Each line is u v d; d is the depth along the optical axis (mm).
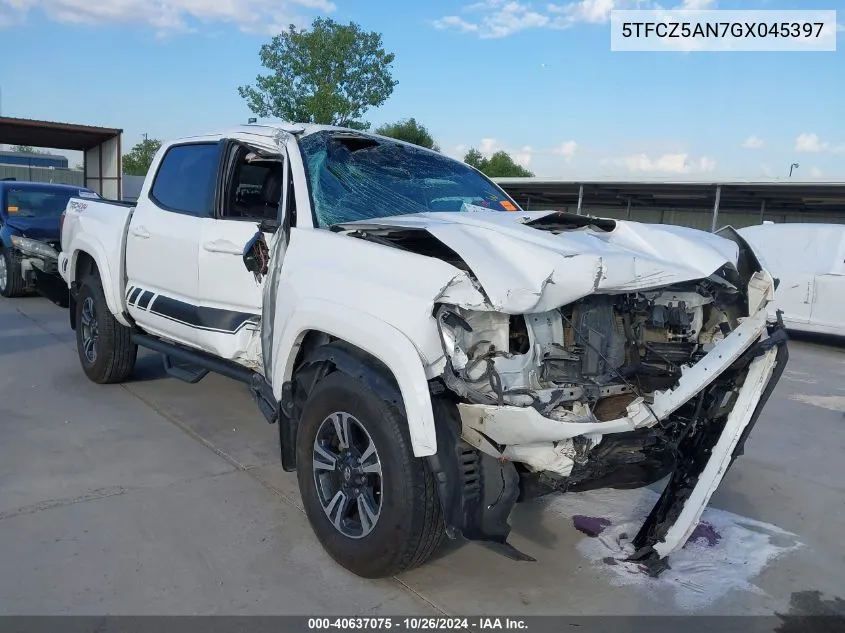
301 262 3510
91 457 4594
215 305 4371
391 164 4523
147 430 5145
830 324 10453
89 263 6223
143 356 7191
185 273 4578
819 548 3863
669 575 3488
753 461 5262
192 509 3914
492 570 3447
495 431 2773
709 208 23719
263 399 3988
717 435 3471
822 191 17562
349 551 3230
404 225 3232
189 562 3361
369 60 23469
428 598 3180
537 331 3033
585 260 2850
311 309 3262
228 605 3037
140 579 3195
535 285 2787
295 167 3926
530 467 2969
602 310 3244
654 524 3475
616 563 3570
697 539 3896
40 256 9797
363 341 2967
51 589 3078
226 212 4434
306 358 3543
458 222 3318
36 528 3605
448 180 4730
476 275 2781
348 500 3258
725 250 3502
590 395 3043
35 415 5348
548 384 3012
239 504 4000
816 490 4723
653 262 3123
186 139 5066
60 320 9289
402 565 3094
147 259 5043
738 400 3439
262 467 4551
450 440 2826
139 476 4328
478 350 2889
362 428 3107
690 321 3605
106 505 3908
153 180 5281
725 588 3398
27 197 11398
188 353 4945
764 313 3354
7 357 7090
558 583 3361
